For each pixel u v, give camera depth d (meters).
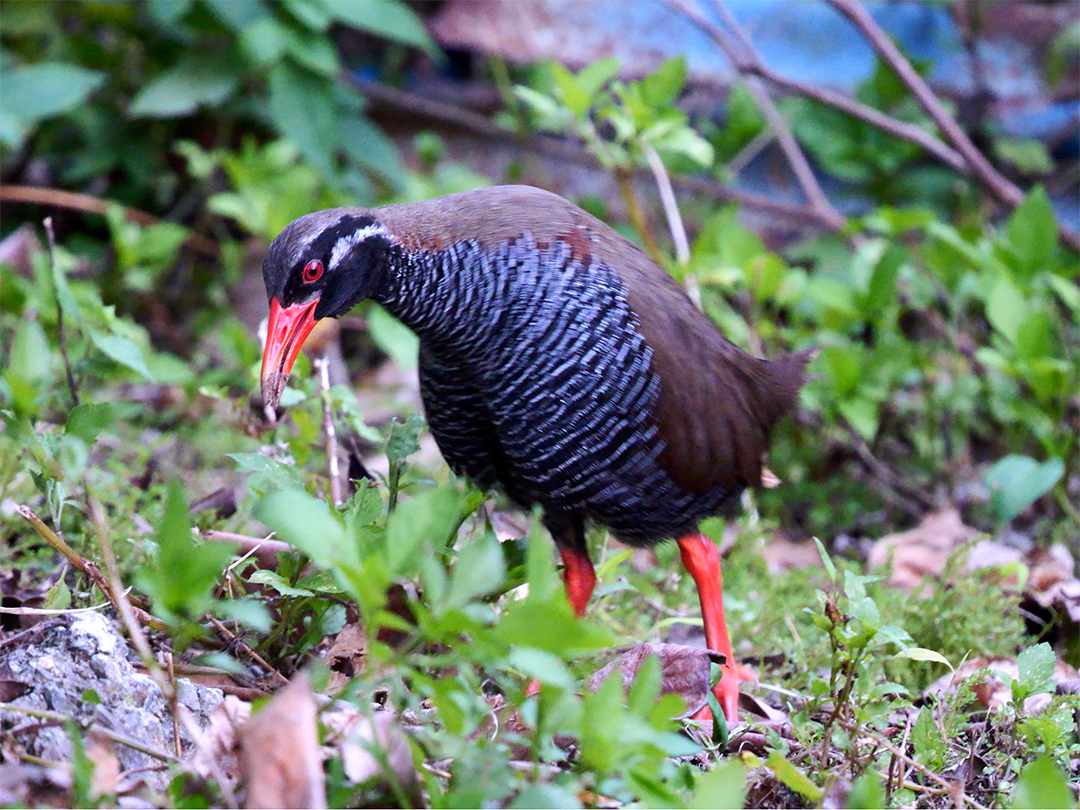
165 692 6.51
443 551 7.56
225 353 14.17
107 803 5.83
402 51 19.09
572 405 8.60
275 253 8.43
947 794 7.19
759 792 7.05
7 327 12.69
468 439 9.23
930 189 17.47
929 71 17.12
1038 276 13.34
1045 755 6.64
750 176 19.16
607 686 5.57
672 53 19.11
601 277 8.64
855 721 7.73
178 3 15.27
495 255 8.58
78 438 7.39
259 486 8.45
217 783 5.96
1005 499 11.59
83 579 8.23
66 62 17.28
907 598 10.08
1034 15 18.86
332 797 5.83
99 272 16.38
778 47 19.33
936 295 15.51
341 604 7.89
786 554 12.25
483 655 5.71
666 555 10.77
